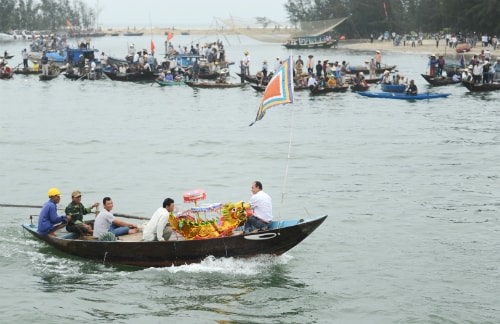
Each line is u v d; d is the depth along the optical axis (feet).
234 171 164.76
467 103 275.39
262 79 330.13
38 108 277.23
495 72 310.04
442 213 129.18
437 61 337.52
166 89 344.49
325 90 312.50
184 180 156.04
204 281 98.43
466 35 633.61
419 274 100.89
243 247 102.42
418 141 199.41
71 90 342.64
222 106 280.72
